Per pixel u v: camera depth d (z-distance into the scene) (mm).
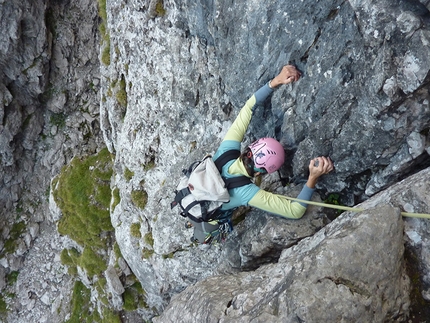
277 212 4250
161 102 6836
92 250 10953
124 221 8352
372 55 3314
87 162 12203
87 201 11391
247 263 5207
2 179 13523
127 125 7996
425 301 3264
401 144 3588
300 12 3773
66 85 13430
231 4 4441
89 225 11086
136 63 7301
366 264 3123
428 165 3713
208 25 5219
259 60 4500
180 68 6289
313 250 3393
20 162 13875
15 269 13602
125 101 8438
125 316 10016
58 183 12141
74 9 12930
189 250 6781
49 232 13906
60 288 12914
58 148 13875
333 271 3121
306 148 4359
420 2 2902
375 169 3977
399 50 3090
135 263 8117
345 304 2982
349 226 3369
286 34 4008
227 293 3861
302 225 4527
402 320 3275
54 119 13820
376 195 3803
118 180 8992
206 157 4500
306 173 4582
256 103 4512
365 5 3146
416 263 3291
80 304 11773
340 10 3494
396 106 3322
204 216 4332
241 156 4324
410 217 3303
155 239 7086
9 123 12828
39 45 12242
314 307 2988
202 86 6125
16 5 11234
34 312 13008
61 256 12391
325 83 3828
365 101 3527
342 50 3568
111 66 8461
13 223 13891
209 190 4207
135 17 6910
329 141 4066
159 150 7309
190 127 6625
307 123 4211
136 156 7766
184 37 6078
